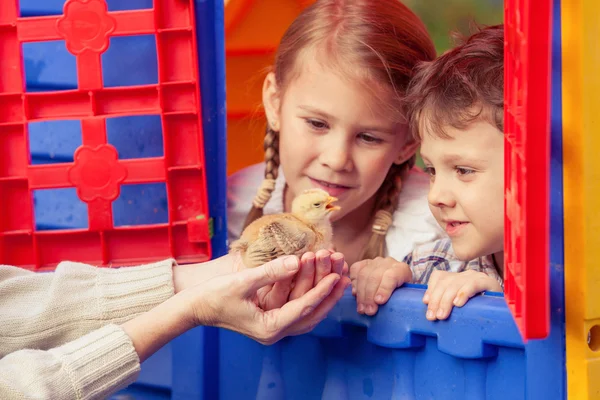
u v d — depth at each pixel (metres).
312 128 1.88
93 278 1.43
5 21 1.70
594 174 1.01
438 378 1.29
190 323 1.24
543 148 0.86
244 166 2.51
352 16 1.89
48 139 1.78
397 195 2.10
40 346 1.36
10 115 1.74
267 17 2.29
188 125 1.73
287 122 1.93
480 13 2.90
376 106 1.81
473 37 1.67
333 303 1.27
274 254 1.24
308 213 1.38
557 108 1.02
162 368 1.61
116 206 1.79
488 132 1.43
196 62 1.68
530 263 0.88
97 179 1.72
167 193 1.74
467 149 1.46
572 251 1.03
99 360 1.16
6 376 1.09
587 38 0.99
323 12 1.95
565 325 1.05
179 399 1.60
